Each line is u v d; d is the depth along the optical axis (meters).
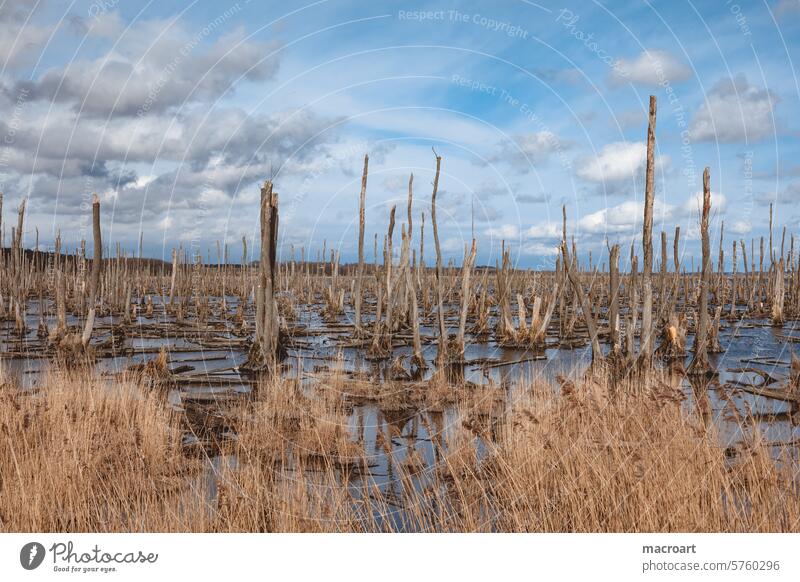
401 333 31.02
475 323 34.34
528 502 7.77
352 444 10.99
